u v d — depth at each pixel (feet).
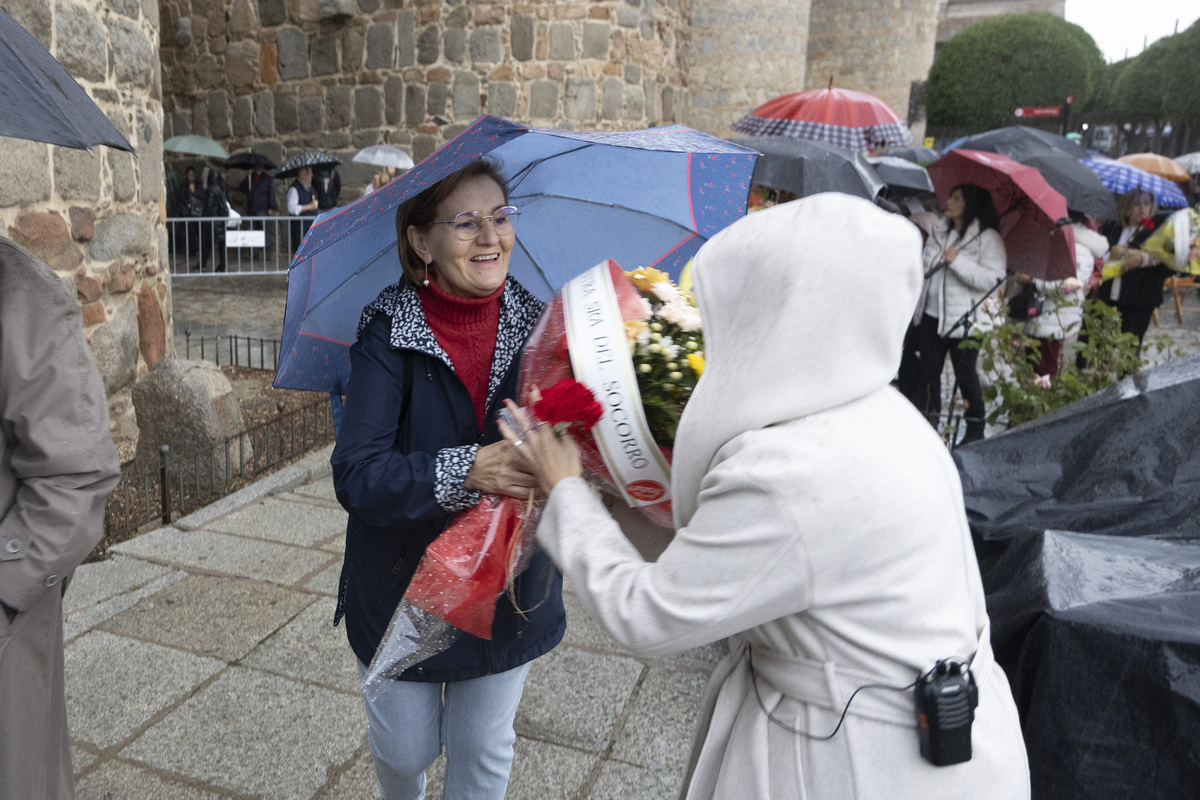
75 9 15.79
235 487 16.20
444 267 5.76
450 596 5.31
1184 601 6.01
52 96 4.90
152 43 19.24
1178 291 29.30
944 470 4.05
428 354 5.68
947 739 3.76
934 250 19.62
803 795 3.92
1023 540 7.66
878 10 71.05
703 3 50.65
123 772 8.36
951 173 19.54
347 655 10.46
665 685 10.10
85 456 5.43
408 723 6.02
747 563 3.66
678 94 49.52
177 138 44.11
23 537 5.29
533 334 5.12
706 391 3.96
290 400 21.72
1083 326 17.52
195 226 44.21
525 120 42.14
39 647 5.59
